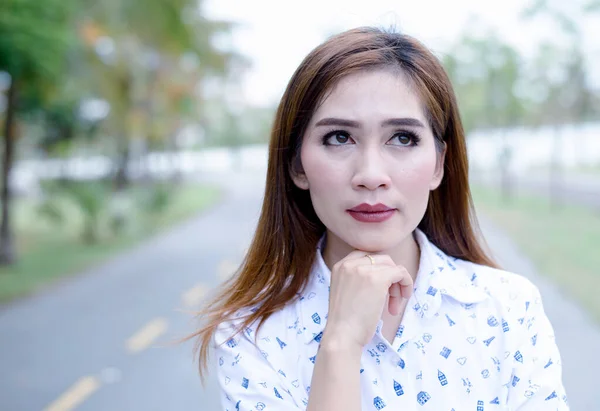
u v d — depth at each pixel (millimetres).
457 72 18078
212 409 4012
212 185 37844
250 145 62250
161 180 30188
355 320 1117
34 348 5504
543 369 1227
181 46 15898
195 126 34125
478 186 26438
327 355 1096
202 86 24031
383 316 1229
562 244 10094
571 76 14992
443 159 1314
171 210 20922
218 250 11969
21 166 32875
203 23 17125
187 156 60625
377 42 1195
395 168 1155
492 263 1462
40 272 9820
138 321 6414
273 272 1324
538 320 1270
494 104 18641
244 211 20438
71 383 4559
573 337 5199
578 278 7398
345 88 1158
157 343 5504
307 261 1320
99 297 7801
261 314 1293
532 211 15984
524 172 29641
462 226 1425
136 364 4934
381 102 1146
